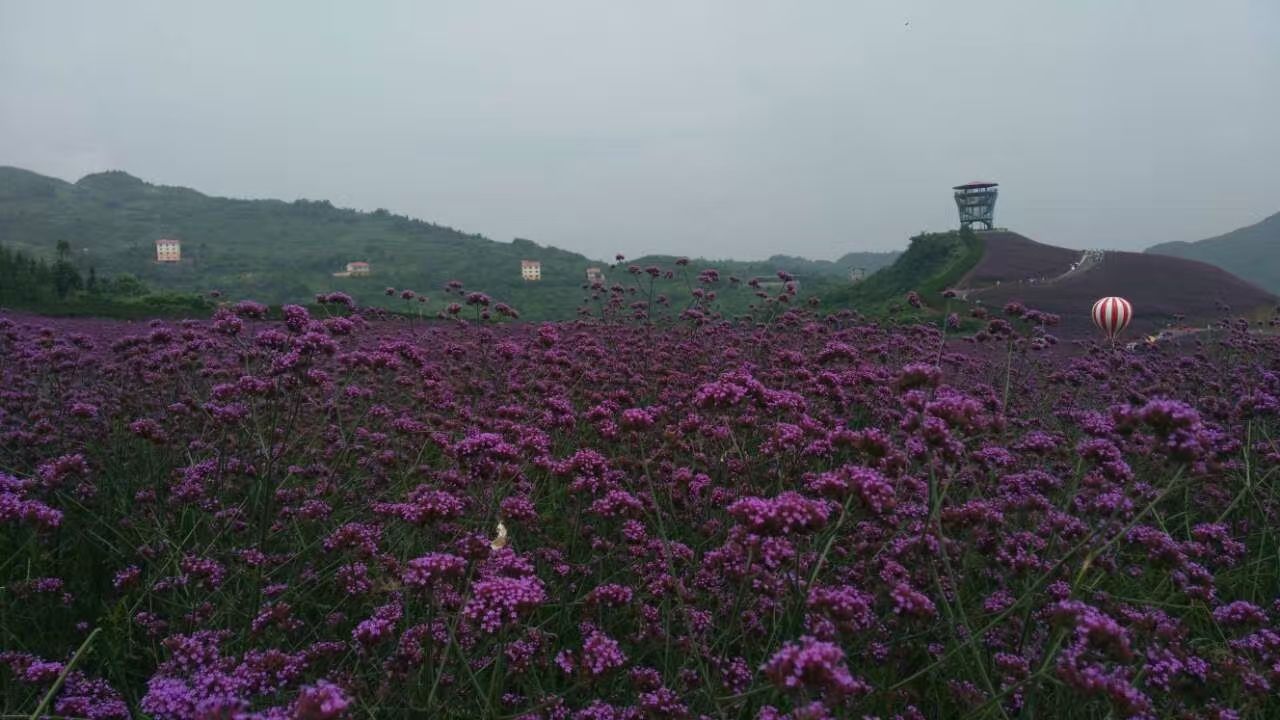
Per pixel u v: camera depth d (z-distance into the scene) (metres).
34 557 4.75
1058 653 3.88
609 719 3.57
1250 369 11.54
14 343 10.12
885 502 3.86
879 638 4.41
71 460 5.15
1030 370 12.41
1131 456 7.07
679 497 5.95
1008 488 5.57
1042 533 5.19
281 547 5.86
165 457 6.73
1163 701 3.87
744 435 6.70
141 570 5.10
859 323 15.54
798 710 2.70
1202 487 6.71
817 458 6.18
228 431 7.17
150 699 3.00
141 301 56.44
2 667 3.57
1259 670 3.90
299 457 7.29
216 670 3.43
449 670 3.93
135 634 4.49
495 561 3.89
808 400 8.08
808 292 107.12
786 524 3.57
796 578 3.74
